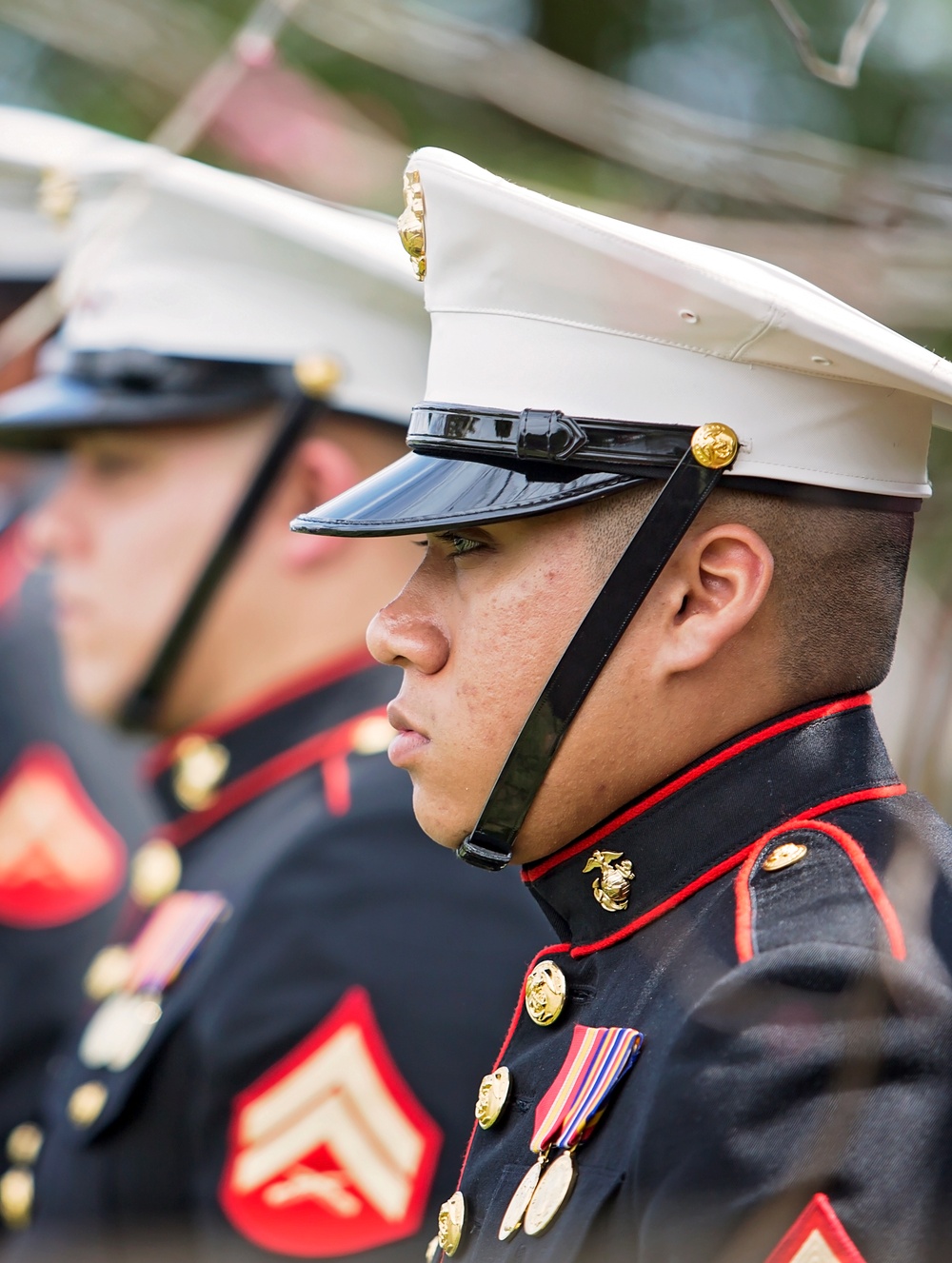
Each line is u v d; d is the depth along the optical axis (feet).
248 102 21.40
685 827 9.13
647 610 9.00
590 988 9.32
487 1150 9.43
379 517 9.20
